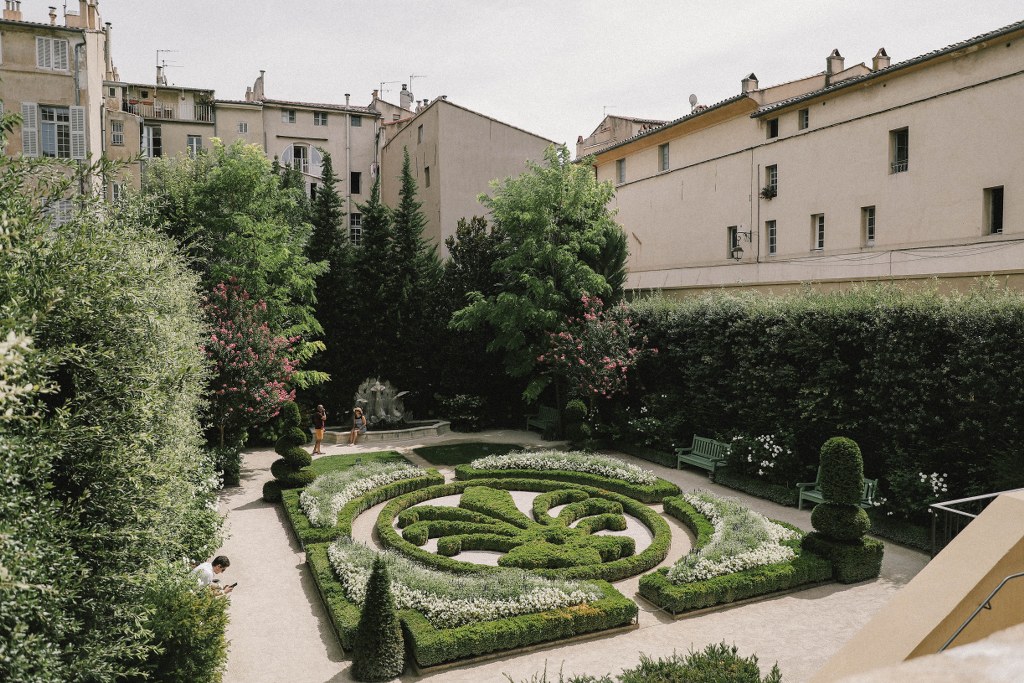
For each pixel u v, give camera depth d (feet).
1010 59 64.54
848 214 77.00
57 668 19.40
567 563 42.16
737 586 38.06
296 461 60.44
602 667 31.48
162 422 28.73
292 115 143.43
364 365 94.43
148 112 135.03
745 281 86.17
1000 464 43.27
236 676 31.30
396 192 134.92
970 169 64.44
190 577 29.84
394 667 31.04
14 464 19.35
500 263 87.25
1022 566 11.87
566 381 88.69
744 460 62.69
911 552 45.93
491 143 115.44
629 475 61.11
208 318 65.46
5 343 16.98
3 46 73.36
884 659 10.57
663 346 77.97
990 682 3.59
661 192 107.65
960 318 46.34
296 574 43.68
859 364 53.93
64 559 20.59
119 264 25.41
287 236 81.20
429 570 40.14
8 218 22.35
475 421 93.50
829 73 96.63
